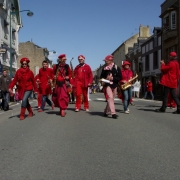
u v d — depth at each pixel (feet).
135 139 20.45
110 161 15.55
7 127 25.90
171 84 34.27
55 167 14.66
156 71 129.39
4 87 45.32
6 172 14.02
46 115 33.47
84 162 15.43
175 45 106.42
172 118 30.53
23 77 30.07
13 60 124.26
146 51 147.02
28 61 30.30
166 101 35.60
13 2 123.24
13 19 123.95
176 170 14.07
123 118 30.48
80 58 36.35
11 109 48.39
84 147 18.43
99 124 26.66
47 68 38.37
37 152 17.40
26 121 29.17
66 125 26.27
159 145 18.78
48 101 40.19
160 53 124.57
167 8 112.47
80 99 36.73
